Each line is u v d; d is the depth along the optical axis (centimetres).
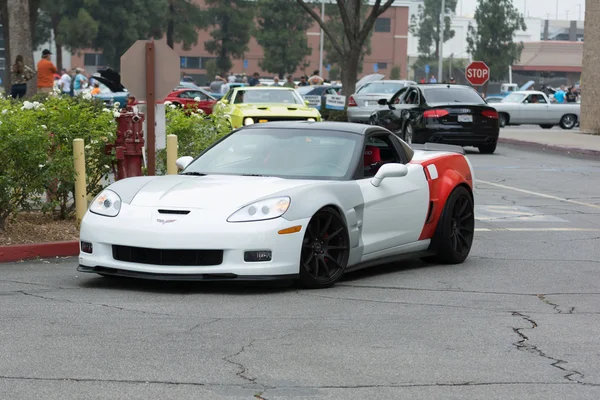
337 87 5638
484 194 2111
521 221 1698
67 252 1268
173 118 1762
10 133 1252
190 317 893
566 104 5109
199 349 775
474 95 3180
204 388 670
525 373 723
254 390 667
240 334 829
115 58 9594
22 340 796
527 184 2331
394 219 1162
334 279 1066
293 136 1175
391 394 664
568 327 886
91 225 1025
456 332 855
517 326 886
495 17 10681
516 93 5228
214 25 10962
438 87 3180
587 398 664
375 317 913
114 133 1448
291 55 10894
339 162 1129
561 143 3603
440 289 1074
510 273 1193
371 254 1132
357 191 1102
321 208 1041
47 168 1301
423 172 1220
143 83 1483
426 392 670
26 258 1233
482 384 693
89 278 1100
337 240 1073
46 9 9044
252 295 1007
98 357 746
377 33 13962
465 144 3155
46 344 784
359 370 723
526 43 13712
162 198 1024
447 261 1258
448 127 3072
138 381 684
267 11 10881
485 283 1120
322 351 777
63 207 1430
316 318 902
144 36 9850
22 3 3469
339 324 877
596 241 1482
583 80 4266
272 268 994
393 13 13962
